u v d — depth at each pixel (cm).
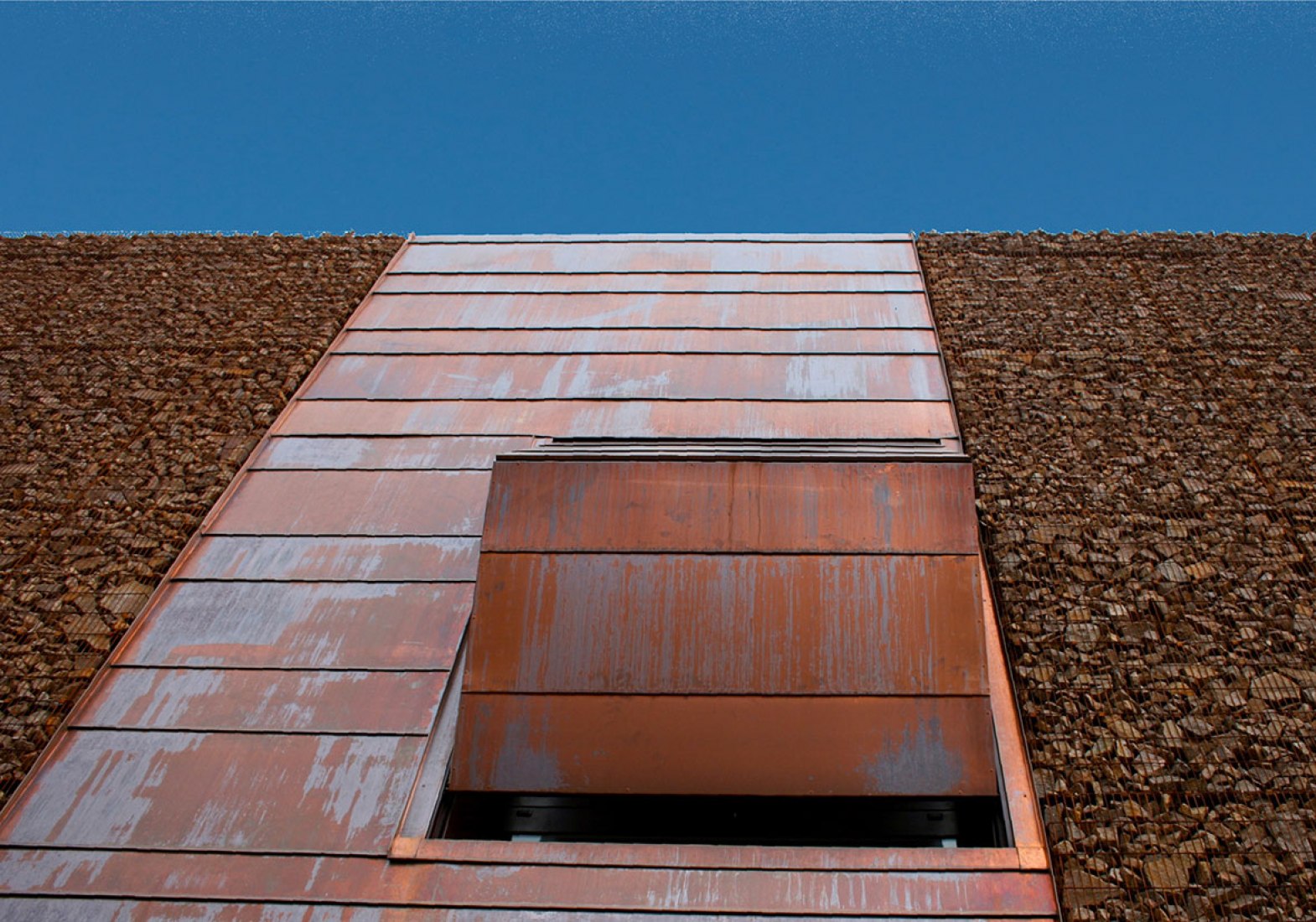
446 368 1122
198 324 1212
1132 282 1234
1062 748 667
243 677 744
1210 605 769
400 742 691
